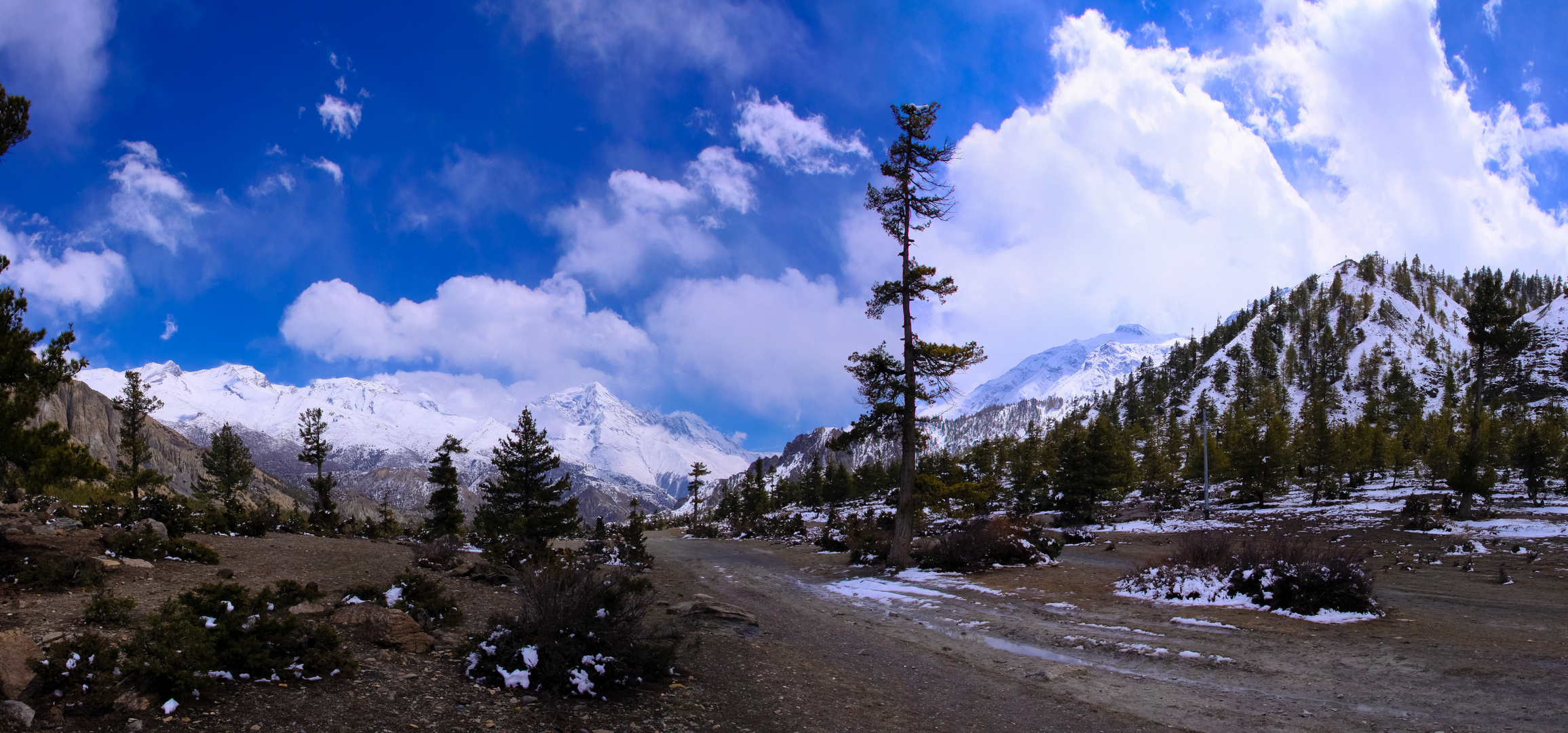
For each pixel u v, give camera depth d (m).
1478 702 7.26
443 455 34.25
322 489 37.78
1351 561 12.79
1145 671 9.21
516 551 18.05
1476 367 50.88
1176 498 63.44
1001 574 20.73
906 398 24.56
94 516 14.90
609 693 7.00
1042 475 68.94
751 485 104.69
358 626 7.79
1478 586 16.30
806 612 15.24
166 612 6.01
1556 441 65.12
